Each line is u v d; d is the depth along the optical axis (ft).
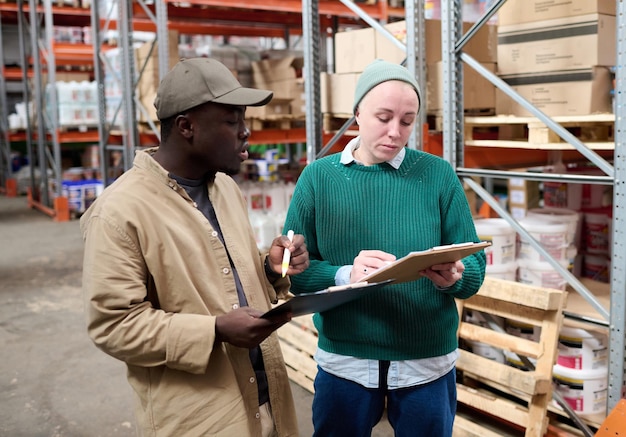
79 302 18.88
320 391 7.22
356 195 6.78
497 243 10.49
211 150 5.15
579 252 12.32
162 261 5.05
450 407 7.21
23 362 14.44
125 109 22.88
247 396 5.44
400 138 6.39
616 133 8.22
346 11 21.93
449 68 10.38
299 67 19.33
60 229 29.99
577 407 9.78
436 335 6.82
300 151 34.14
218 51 19.07
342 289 4.82
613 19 9.83
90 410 12.13
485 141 10.97
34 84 36.11
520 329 10.45
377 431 10.96
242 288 5.57
